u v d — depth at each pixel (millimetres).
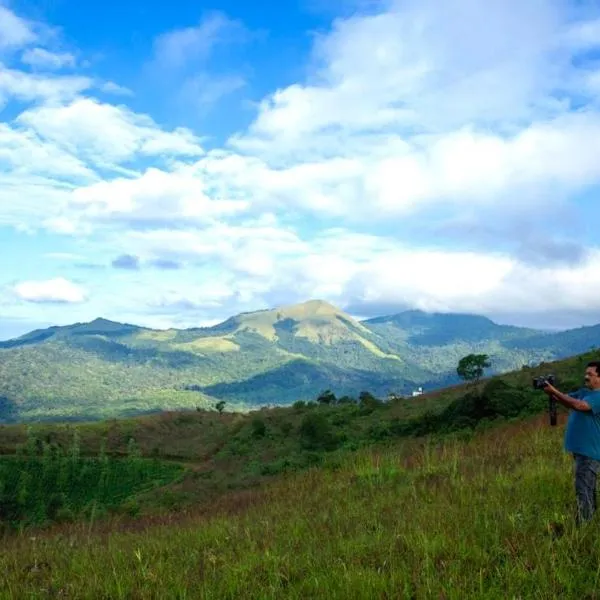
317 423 49312
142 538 8891
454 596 4352
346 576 4879
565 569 4684
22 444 84625
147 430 96438
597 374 6047
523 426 21469
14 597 5598
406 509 7996
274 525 8234
